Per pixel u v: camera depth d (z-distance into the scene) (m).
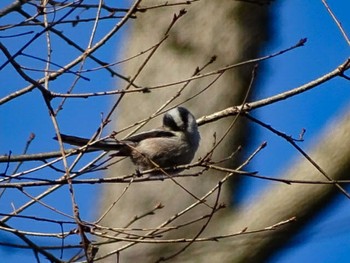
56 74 10.45
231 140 13.09
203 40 13.44
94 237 12.10
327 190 11.23
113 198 12.76
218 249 11.50
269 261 11.27
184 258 11.72
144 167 12.43
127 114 13.13
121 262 11.95
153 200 12.57
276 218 11.30
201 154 13.11
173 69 13.26
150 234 10.51
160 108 11.88
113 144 11.42
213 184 12.66
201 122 12.69
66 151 10.84
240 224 11.50
